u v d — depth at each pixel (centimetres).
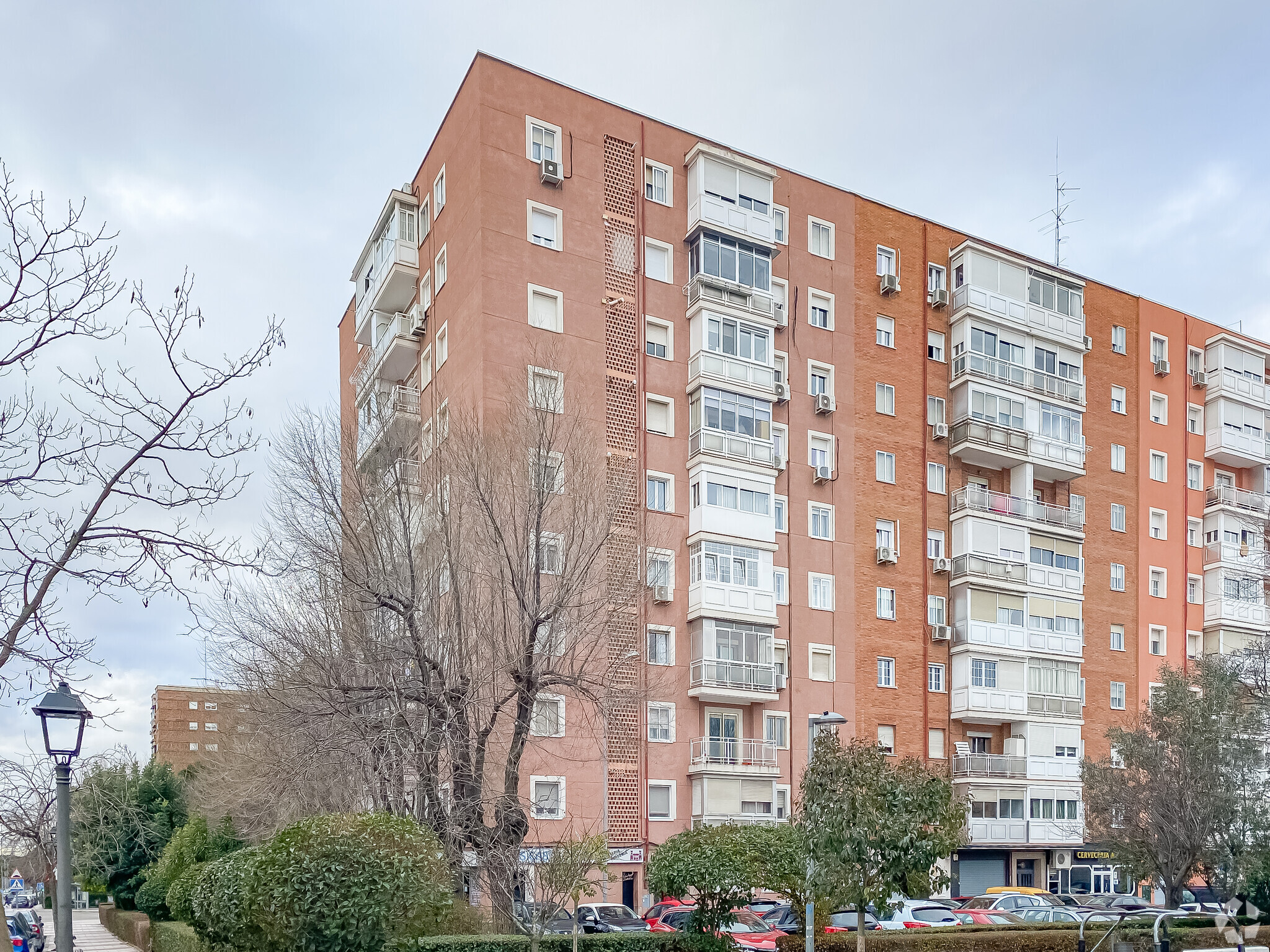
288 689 2361
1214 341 4962
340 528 2361
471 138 3372
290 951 1398
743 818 3341
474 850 2150
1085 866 4066
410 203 3781
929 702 3869
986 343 4178
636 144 3597
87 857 4181
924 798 1720
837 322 3928
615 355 3434
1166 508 4709
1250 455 4956
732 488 3497
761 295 3700
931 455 4062
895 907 1791
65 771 1254
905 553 3922
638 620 3102
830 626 3697
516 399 2670
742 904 1917
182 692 9950
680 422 3531
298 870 1398
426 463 2478
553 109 3450
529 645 2188
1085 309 4619
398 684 2191
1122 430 4638
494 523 2267
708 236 3603
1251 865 2625
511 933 2066
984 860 3884
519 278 3284
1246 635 4712
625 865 3120
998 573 4034
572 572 2294
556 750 3066
